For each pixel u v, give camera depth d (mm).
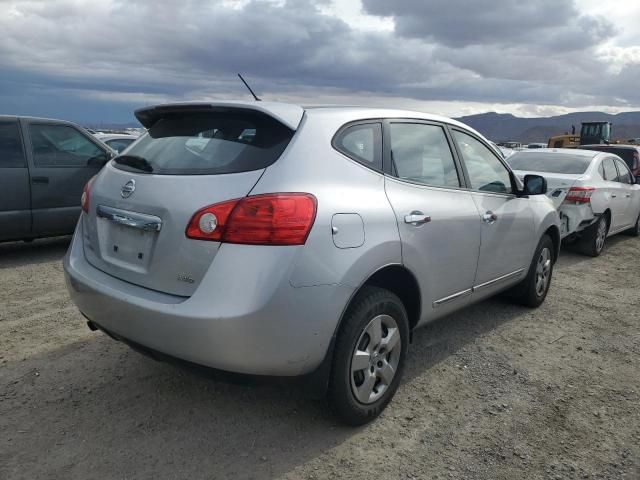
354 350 2812
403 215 3064
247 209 2451
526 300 5176
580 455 2867
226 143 2779
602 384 3717
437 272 3402
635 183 9695
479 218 3824
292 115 2832
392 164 3215
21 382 3387
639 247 9117
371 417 3047
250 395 3312
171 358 2605
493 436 3010
